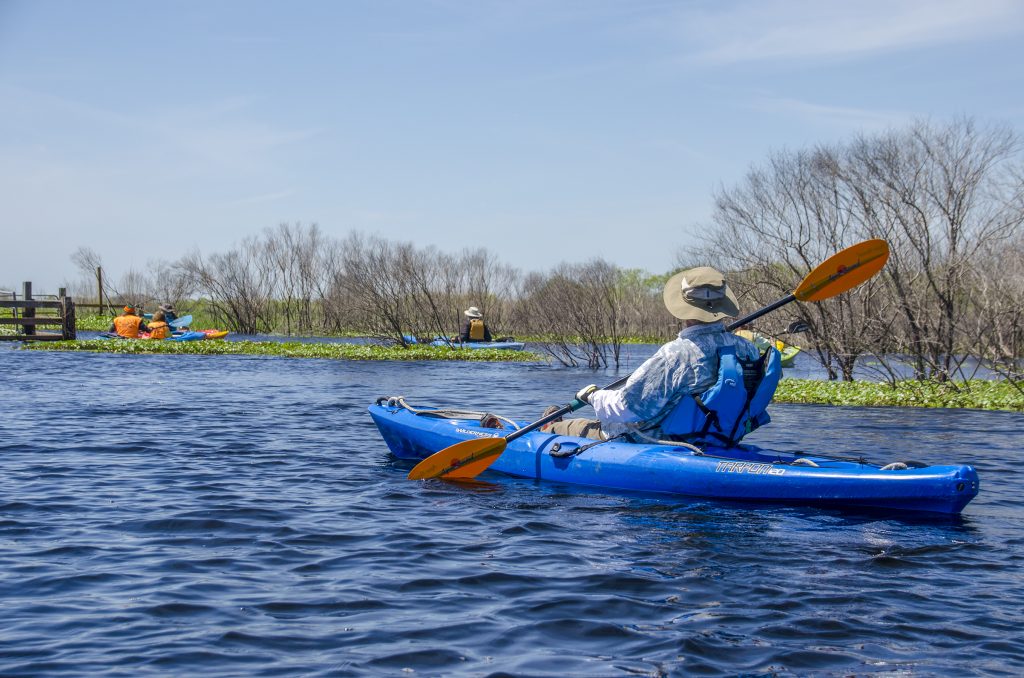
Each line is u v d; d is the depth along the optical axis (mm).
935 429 10922
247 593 4379
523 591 4449
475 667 3529
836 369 18031
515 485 7094
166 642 3734
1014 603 4289
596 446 7023
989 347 15953
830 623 4016
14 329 33562
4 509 6086
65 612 4078
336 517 5992
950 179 15914
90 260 48312
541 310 30375
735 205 17906
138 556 4996
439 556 5062
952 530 5641
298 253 43844
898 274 16031
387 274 28938
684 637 3844
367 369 21047
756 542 5359
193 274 44219
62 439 9320
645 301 39719
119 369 19359
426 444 8180
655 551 5172
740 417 6609
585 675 3465
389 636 3836
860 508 6031
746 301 18688
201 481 7195
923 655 3662
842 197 16844
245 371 19672
